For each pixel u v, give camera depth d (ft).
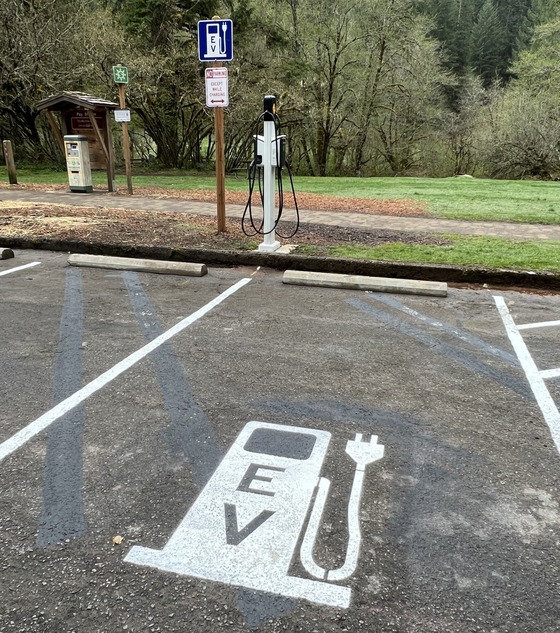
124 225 26.68
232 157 73.97
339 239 24.08
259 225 27.37
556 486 7.95
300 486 7.81
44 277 19.25
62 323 14.55
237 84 63.57
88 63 60.03
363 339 13.64
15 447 8.75
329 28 76.84
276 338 13.61
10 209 31.27
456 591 6.10
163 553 6.57
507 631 5.64
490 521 7.19
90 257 21.04
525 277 18.61
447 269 19.16
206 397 10.46
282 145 20.86
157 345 13.06
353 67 81.20
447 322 15.06
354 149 91.15
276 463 8.36
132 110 68.80
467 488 7.86
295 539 6.81
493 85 104.32
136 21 65.77
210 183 50.75
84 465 8.29
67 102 40.98
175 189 44.65
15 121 66.69
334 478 8.00
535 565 6.47
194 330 14.12
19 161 68.44
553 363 12.32
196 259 21.44
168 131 72.23
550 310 16.28
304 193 44.73
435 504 7.49
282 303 16.56
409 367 12.00
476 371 11.84
